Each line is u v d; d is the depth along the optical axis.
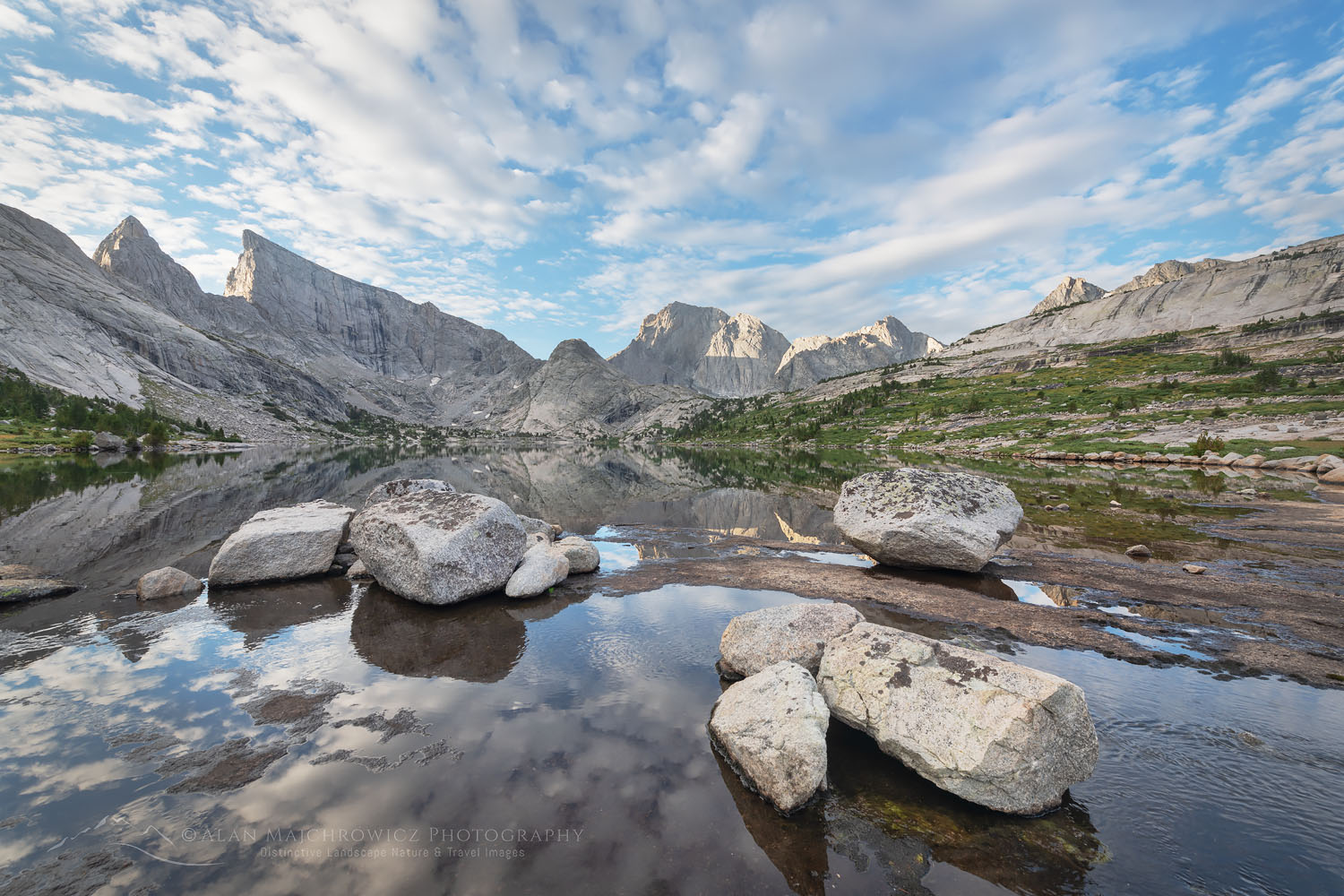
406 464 79.06
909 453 98.75
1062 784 6.53
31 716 7.96
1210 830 5.98
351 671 9.89
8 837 5.45
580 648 11.23
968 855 5.67
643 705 8.73
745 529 27.58
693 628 12.53
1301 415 73.62
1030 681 6.85
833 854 5.66
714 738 7.67
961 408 141.75
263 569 15.88
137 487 39.72
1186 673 10.04
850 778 6.94
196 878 5.03
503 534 15.64
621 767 7.00
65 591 14.55
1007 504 18.73
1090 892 5.19
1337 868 5.39
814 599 14.92
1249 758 7.30
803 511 34.50
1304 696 9.10
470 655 10.77
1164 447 66.88
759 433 192.00
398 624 12.62
